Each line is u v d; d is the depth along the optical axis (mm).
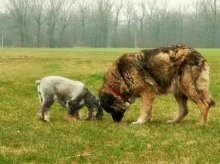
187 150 8539
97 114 11820
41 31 111562
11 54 49875
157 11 113625
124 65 11484
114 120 11867
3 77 23812
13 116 12398
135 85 11391
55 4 108750
